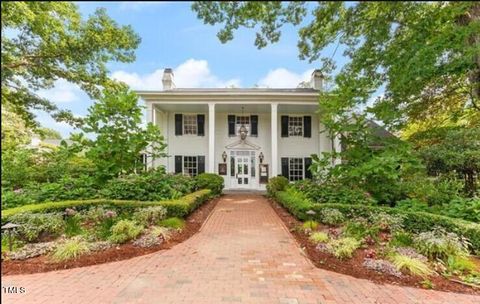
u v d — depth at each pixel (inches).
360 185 321.7
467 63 252.8
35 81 505.7
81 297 134.1
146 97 590.9
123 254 196.4
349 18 149.9
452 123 414.9
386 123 352.8
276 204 434.0
